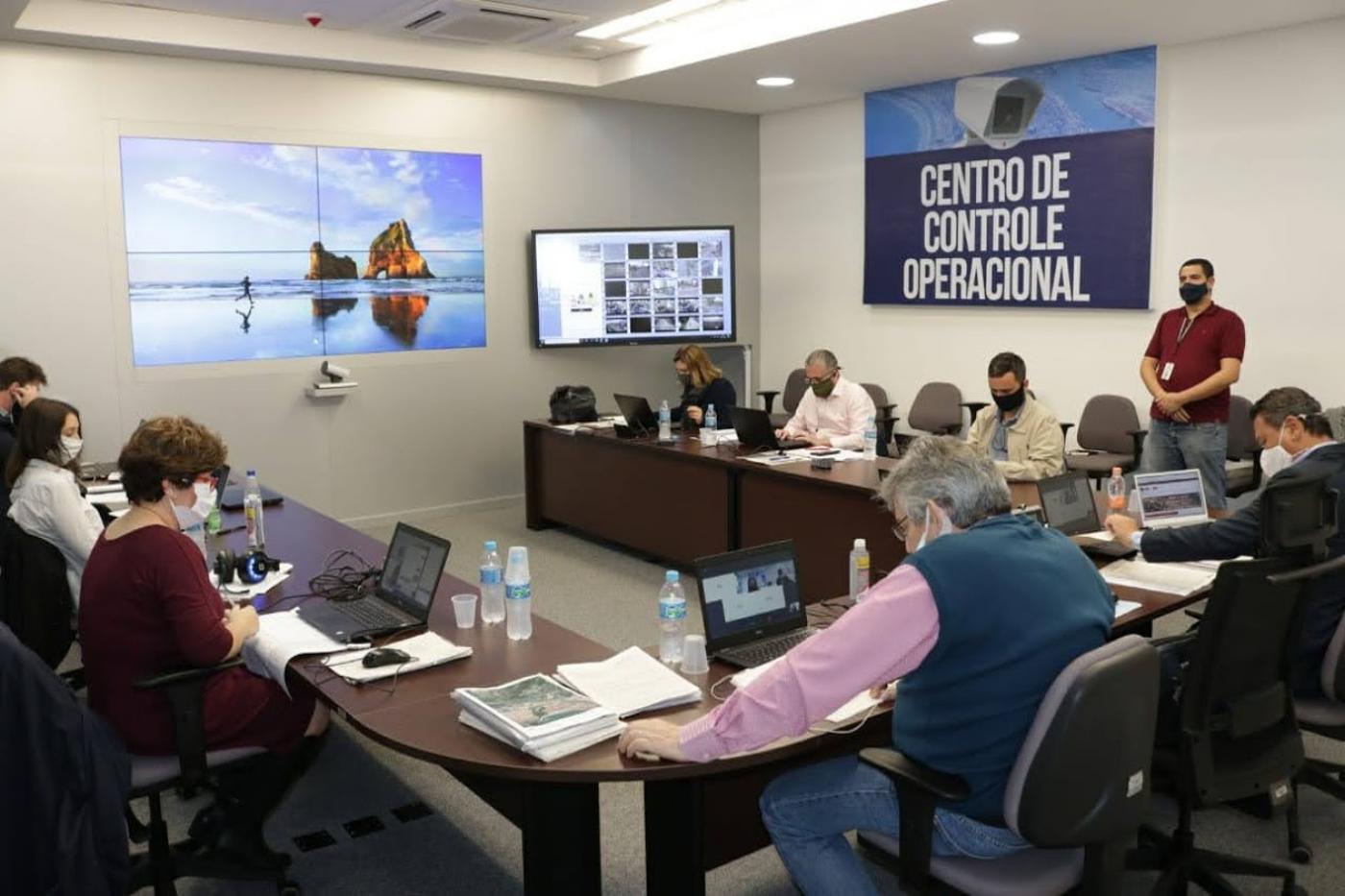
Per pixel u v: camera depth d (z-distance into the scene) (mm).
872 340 7625
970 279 6855
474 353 7105
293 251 6332
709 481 5250
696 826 2248
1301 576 2240
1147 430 5840
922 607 1777
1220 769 2320
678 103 7668
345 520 6711
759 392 8055
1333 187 5215
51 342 5641
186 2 5312
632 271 7273
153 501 2473
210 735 2461
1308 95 5250
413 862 2863
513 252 7188
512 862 2865
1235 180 5578
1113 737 1774
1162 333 5316
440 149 6797
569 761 1949
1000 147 6551
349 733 3688
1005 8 4930
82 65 5582
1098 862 1855
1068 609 1829
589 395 6539
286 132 6234
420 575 2779
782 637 2529
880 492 2102
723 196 8156
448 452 7078
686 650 2357
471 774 2252
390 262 6691
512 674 2383
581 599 5199
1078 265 6266
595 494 6125
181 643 2369
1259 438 3232
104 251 5738
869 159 7352
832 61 6172
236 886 2779
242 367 6238
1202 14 5047
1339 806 3109
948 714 1840
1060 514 3412
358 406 6680
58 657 3324
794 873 2096
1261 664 2371
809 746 2051
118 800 2152
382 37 6137
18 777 2051
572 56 6801
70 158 5598
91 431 5793
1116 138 5984
